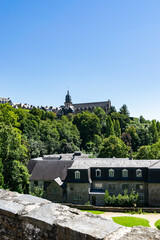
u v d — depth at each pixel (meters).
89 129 121.44
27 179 39.03
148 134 118.12
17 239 5.52
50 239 5.00
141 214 36.81
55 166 53.34
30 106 186.00
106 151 72.81
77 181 46.06
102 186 47.12
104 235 4.39
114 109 158.12
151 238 4.26
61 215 5.34
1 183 33.91
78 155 74.12
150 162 47.75
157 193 43.44
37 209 5.67
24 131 89.19
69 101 191.25
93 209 40.31
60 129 107.94
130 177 46.09
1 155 37.25
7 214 5.70
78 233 4.57
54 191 47.25
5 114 62.34
